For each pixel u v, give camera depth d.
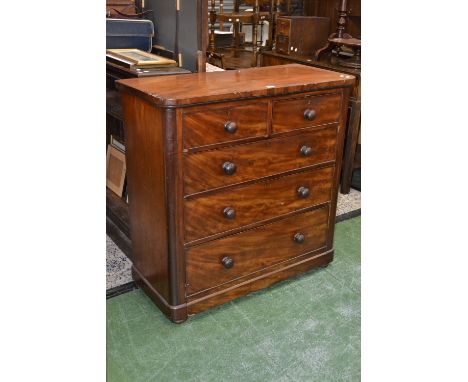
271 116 1.74
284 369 1.60
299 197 1.97
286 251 2.04
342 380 1.55
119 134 2.57
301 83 1.76
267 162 1.80
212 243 1.78
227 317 1.86
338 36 2.99
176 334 1.76
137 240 1.94
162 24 2.37
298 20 3.18
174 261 1.70
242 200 1.79
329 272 2.20
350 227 2.65
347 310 1.92
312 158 1.95
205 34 2.04
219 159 1.66
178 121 1.51
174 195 1.61
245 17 4.28
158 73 1.96
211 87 1.65
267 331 1.78
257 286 1.98
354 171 3.22
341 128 2.01
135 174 1.82
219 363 1.62
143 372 1.57
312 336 1.76
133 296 1.99
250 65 4.41
